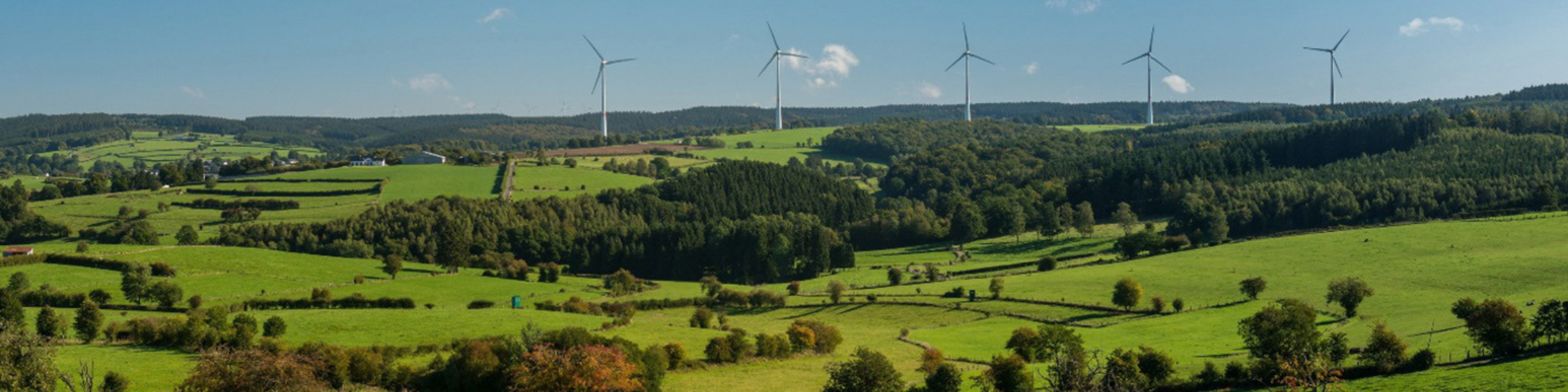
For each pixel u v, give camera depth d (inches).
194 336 3344.0
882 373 2906.0
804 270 7317.9
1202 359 3344.0
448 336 3659.0
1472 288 4507.9
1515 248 5369.1
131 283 4436.5
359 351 3115.2
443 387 3048.7
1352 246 5846.5
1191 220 7795.3
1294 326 3056.1
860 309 5206.7
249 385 2454.5
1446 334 3356.3
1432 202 7436.0
